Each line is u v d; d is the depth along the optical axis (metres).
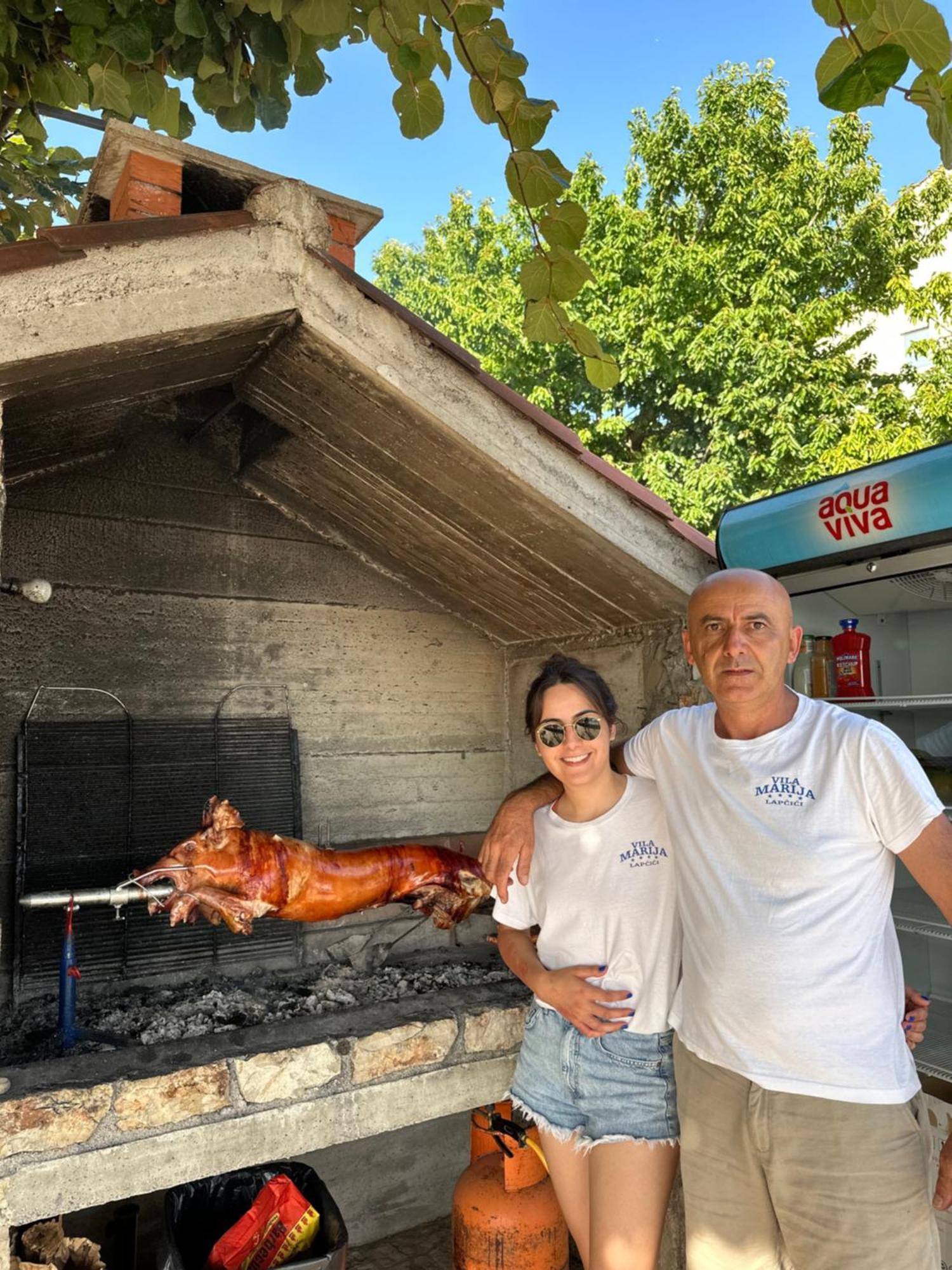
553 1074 2.32
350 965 3.41
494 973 3.32
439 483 2.83
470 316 12.71
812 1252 1.83
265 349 2.57
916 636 3.08
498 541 3.04
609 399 12.20
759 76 11.95
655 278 11.31
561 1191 2.30
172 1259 2.54
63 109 2.73
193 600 3.27
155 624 3.19
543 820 2.44
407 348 2.40
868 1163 1.77
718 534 2.92
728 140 11.73
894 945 1.95
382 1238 3.60
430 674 3.77
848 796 1.87
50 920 2.91
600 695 2.29
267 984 3.16
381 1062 2.63
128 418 2.85
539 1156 2.84
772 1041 1.85
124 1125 2.27
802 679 3.00
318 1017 2.72
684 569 2.88
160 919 3.11
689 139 11.98
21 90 2.57
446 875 2.97
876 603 2.94
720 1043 1.94
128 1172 2.27
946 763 2.80
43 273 1.94
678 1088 2.10
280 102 2.40
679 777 2.16
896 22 1.14
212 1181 2.89
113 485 3.14
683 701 2.97
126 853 3.04
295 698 3.45
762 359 10.61
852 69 1.13
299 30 2.11
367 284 2.33
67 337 1.96
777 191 11.29
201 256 2.14
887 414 10.67
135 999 2.96
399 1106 2.65
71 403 2.36
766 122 11.79
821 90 1.17
